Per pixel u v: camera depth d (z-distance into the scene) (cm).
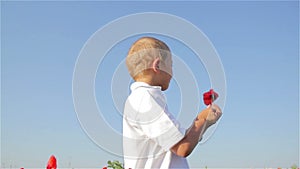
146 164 227
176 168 228
